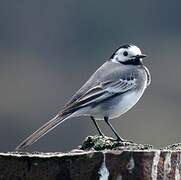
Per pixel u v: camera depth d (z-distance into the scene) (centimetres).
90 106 1148
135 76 1198
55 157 898
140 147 986
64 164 896
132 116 2448
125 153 891
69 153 909
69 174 895
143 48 2964
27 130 2556
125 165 890
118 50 1230
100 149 1028
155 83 2725
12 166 905
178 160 913
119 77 1183
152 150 905
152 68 2852
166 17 2992
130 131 2408
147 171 894
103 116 1175
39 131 1070
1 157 908
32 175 902
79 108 1137
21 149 1030
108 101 1165
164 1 3002
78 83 2789
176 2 2986
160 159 902
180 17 2973
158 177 900
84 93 1151
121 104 1177
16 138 2517
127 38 2980
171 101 2634
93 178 892
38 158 900
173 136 2497
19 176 904
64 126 2339
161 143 2469
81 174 895
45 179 898
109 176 891
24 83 2756
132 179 891
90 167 893
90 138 1051
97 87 1160
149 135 2436
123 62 1221
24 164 903
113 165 891
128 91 1184
